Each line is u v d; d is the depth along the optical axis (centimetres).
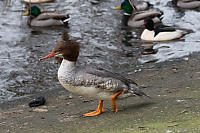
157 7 2400
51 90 1230
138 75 1317
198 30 1933
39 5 2466
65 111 965
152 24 1880
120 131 709
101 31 1975
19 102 1128
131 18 2141
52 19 2147
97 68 862
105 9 2352
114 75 852
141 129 700
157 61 1499
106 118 839
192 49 1639
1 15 2205
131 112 860
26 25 2133
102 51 1666
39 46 1750
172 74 1273
